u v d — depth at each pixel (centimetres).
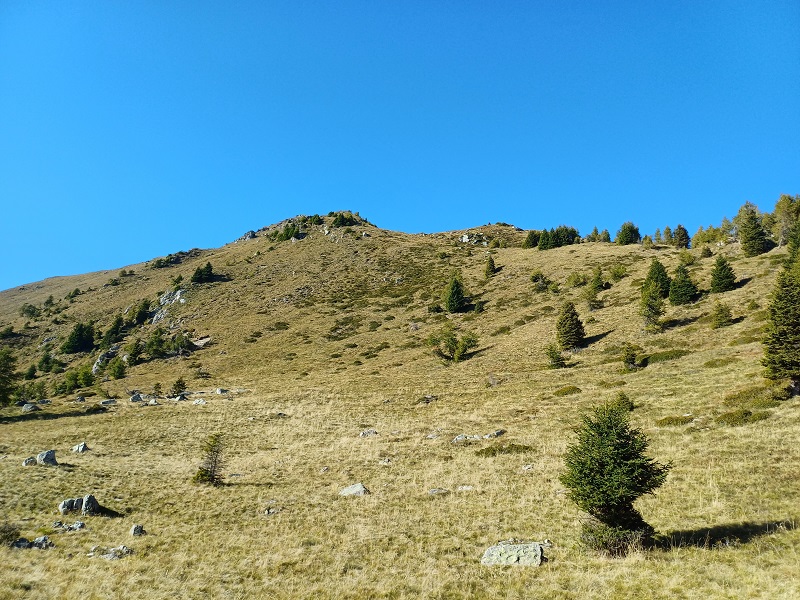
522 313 8531
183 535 2088
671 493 2047
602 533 1568
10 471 2945
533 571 1507
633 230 13112
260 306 11631
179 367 8575
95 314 13562
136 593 1485
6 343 12300
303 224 19325
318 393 6038
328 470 3167
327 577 1609
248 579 1620
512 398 4700
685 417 3070
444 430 3984
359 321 10094
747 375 3694
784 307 3119
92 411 5572
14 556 1723
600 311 7462
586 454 1620
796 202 9300
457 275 11462
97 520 2248
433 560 1684
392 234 17900
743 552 1417
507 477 2633
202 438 4275
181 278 14475
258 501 2581
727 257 8512
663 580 1309
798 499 1755
